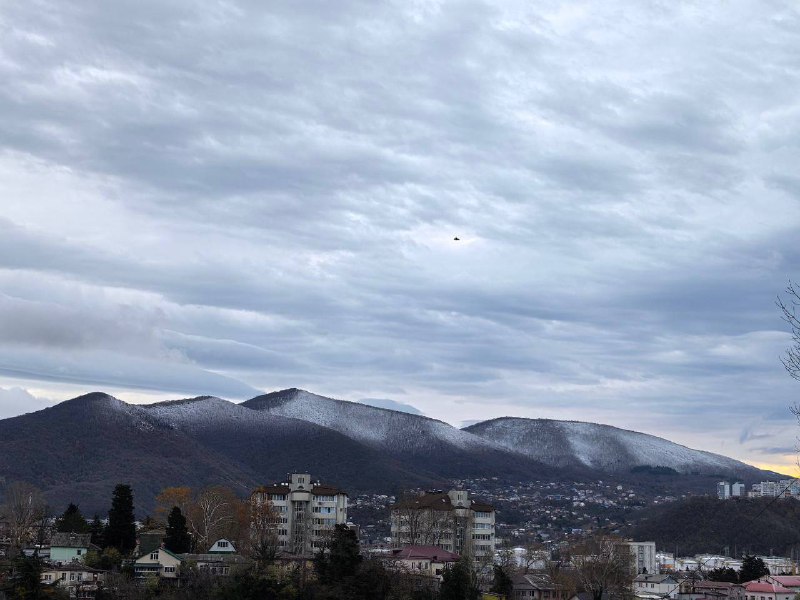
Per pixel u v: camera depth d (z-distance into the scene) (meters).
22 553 187.75
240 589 181.75
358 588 184.75
